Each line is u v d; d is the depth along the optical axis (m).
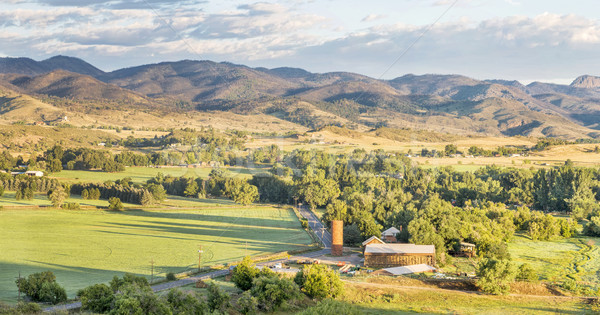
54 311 61.97
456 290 86.81
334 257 118.19
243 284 80.62
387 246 112.06
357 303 77.69
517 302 79.94
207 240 139.88
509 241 142.75
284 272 91.06
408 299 80.19
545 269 108.31
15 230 148.50
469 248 123.62
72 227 156.25
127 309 59.62
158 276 96.31
